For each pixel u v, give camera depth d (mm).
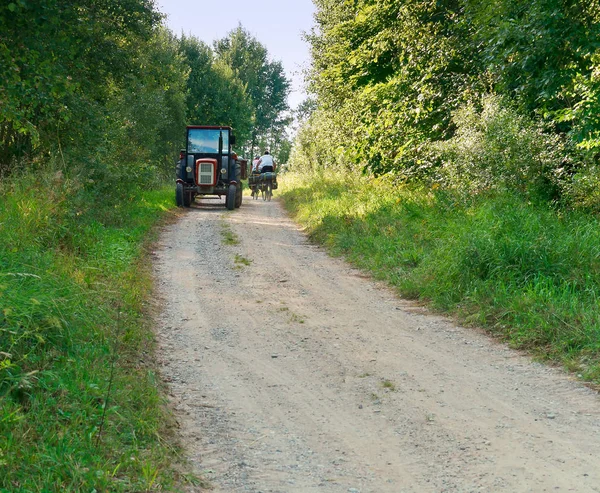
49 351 5352
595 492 3803
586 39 11086
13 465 3607
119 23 21172
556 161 13086
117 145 20172
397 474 4109
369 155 22047
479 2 13352
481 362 6621
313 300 9539
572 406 5332
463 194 13820
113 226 14734
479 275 9305
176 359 6676
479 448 4496
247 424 5004
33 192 10742
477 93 16375
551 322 7305
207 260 12758
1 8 12859
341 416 5168
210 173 24375
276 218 21641
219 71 69000
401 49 19828
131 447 4191
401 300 9555
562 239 9695
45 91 14367
